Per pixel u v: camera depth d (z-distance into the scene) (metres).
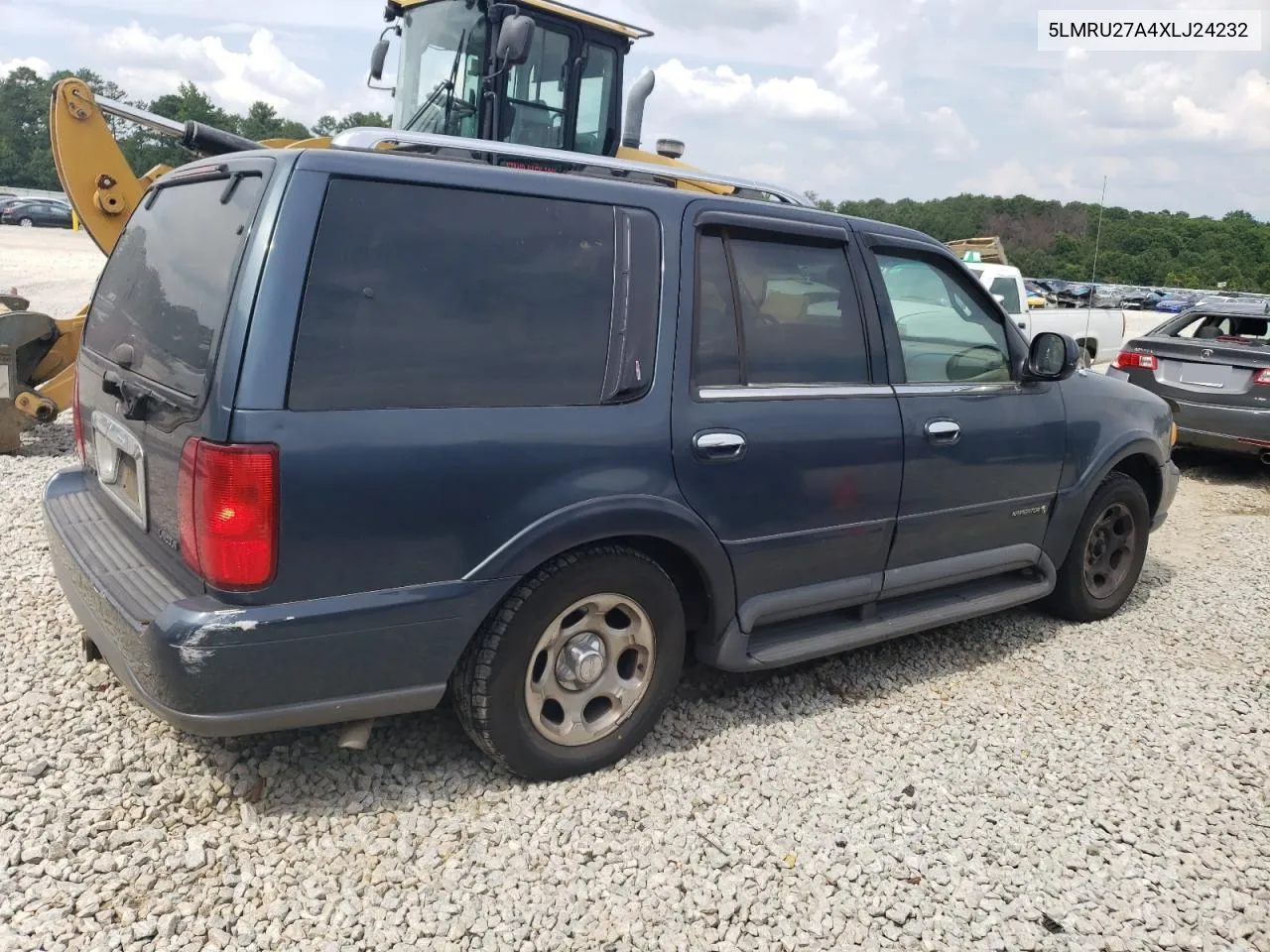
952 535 4.36
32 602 4.45
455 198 3.02
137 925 2.56
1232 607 5.72
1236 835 3.37
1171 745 3.97
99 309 3.82
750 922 2.79
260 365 2.65
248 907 2.68
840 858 3.09
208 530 2.66
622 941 2.68
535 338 3.11
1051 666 4.70
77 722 3.47
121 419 3.30
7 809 2.97
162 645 2.67
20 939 2.48
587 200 3.30
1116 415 5.14
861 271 4.05
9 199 43.62
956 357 4.41
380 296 2.84
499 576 3.04
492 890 2.83
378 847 2.95
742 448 3.52
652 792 3.36
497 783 3.33
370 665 2.89
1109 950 2.79
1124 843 3.29
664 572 3.45
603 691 3.42
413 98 8.12
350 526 2.78
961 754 3.79
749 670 3.76
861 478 3.91
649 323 3.36
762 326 3.69
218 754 3.34
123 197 7.81
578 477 3.15
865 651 4.75
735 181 6.29
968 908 2.91
